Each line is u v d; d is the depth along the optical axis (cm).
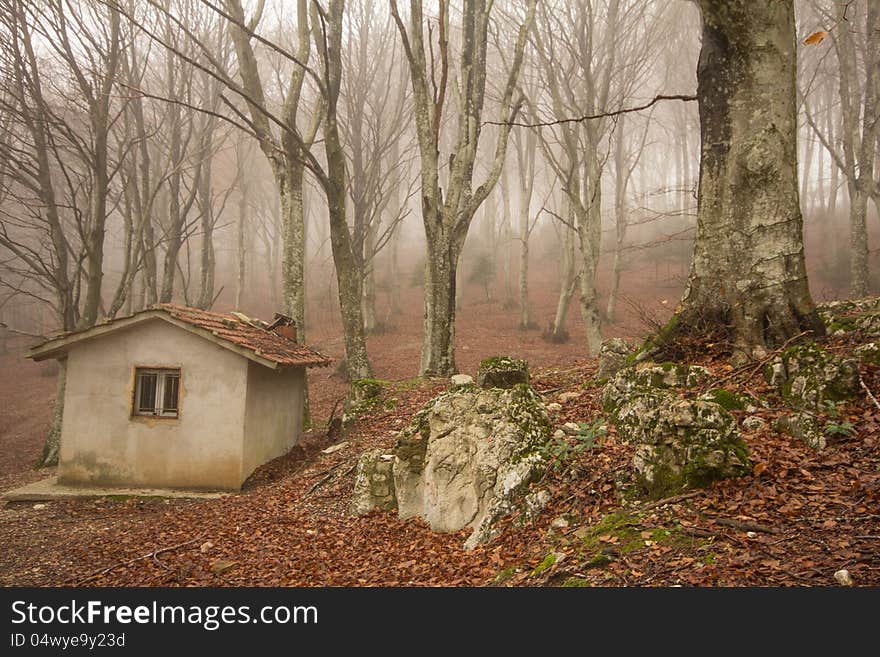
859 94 2028
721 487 501
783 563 393
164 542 822
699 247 810
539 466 629
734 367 729
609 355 972
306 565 656
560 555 482
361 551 679
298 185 1720
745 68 760
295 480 1041
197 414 1164
